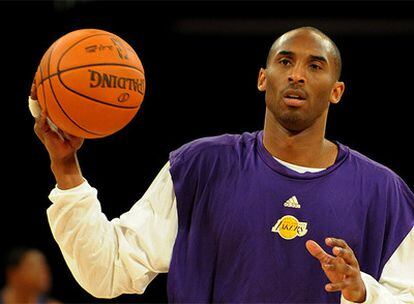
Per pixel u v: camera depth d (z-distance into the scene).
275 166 6.73
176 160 6.92
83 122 6.36
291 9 16.78
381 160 17.62
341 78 17.34
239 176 6.74
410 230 6.80
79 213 6.59
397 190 6.89
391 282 6.64
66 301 17.45
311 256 6.53
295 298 6.51
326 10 16.70
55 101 6.31
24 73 17.33
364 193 6.74
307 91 6.52
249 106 17.64
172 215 6.91
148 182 17.80
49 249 17.77
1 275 17.52
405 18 16.69
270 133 6.87
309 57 6.56
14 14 16.84
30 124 17.80
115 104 6.35
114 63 6.35
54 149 6.55
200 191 6.79
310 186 6.67
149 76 17.38
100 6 16.75
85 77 6.26
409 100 17.38
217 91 17.61
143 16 16.88
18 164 17.88
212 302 6.69
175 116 17.72
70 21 16.89
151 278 6.91
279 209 6.60
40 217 17.88
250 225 6.58
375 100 17.47
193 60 17.38
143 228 6.84
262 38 17.09
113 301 17.36
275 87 6.61
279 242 6.55
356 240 6.61
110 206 17.77
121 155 17.83
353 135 17.66
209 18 16.98
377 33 16.86
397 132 17.52
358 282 5.93
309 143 6.79
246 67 17.42
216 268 6.70
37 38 17.02
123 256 6.73
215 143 6.97
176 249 6.75
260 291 6.52
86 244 6.58
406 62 17.14
